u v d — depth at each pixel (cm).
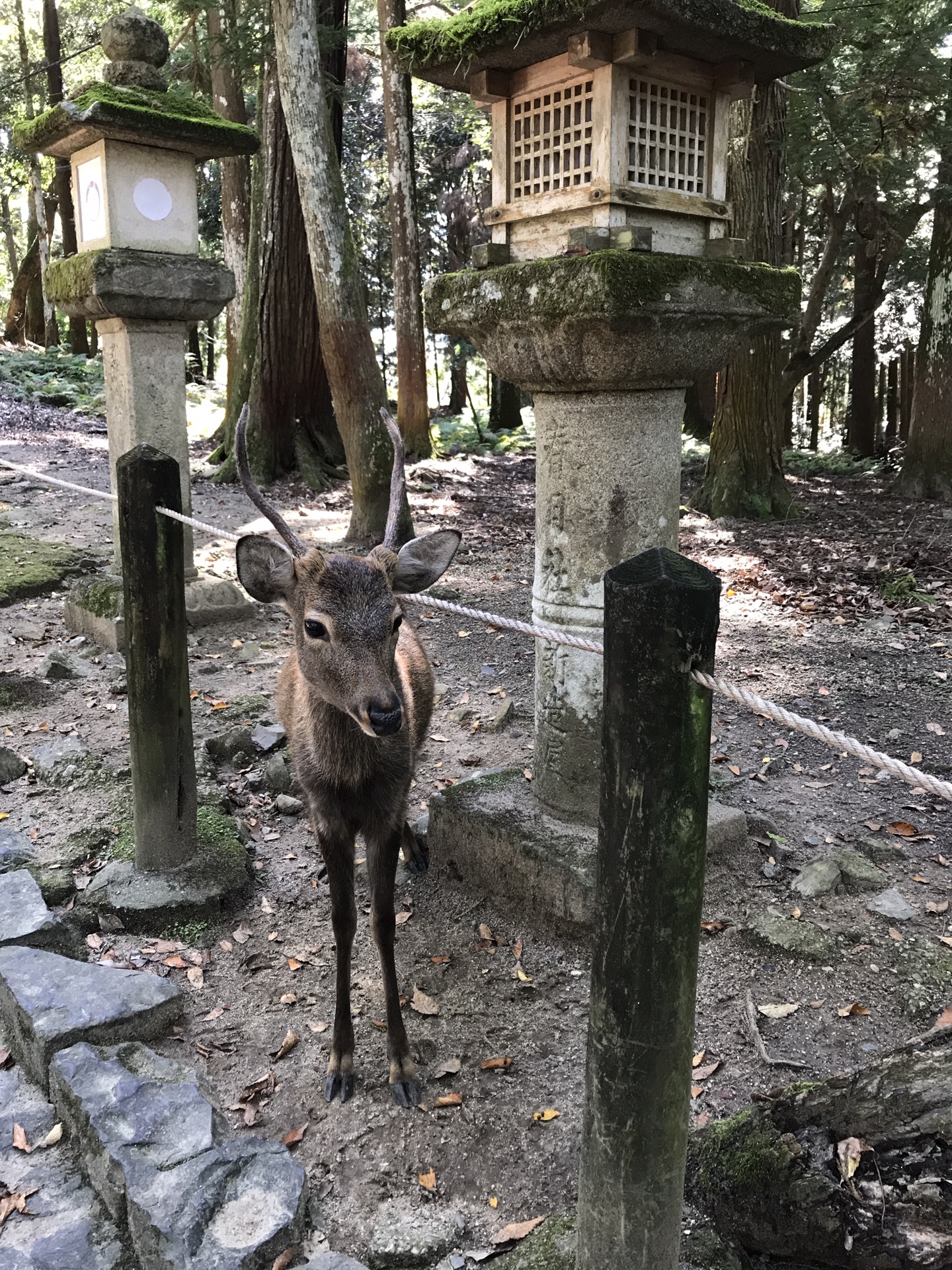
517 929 368
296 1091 299
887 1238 213
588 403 347
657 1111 196
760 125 963
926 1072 220
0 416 1452
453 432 1789
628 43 299
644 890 187
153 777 382
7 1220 253
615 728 186
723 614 736
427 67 352
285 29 816
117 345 635
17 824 439
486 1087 297
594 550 355
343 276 857
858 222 1341
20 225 3756
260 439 1219
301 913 388
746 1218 234
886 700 570
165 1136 262
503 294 334
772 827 427
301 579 293
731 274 328
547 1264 228
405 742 304
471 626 725
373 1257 244
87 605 652
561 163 333
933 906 370
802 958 339
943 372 1127
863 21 1063
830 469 1453
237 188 1541
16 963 330
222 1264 227
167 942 368
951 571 820
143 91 591
